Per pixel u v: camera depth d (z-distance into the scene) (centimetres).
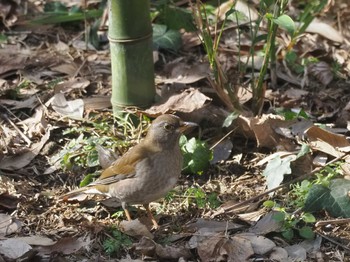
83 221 995
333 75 1312
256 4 1428
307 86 1288
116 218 1012
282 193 1043
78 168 1102
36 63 1342
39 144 1145
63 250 933
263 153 1130
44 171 1100
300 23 1350
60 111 1205
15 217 991
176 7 1416
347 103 1244
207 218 1001
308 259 922
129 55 1145
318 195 1001
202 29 1136
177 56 1370
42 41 1417
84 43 1413
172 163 961
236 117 1128
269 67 1307
